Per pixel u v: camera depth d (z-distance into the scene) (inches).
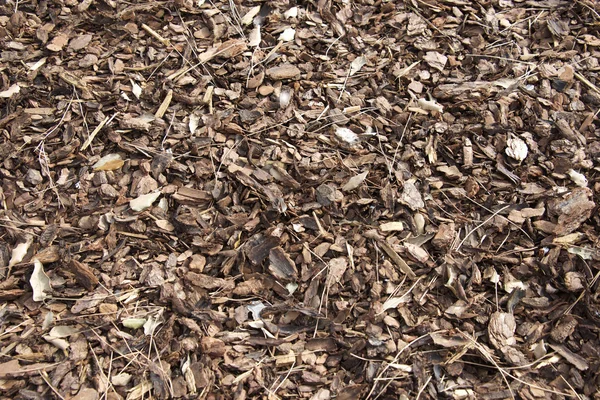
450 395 29.6
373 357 30.3
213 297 31.2
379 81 36.5
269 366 30.1
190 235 32.2
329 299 31.4
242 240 32.4
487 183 33.8
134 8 37.5
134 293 31.2
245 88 35.9
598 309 31.1
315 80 36.4
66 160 33.8
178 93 35.3
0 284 30.9
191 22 37.7
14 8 37.7
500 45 38.1
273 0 38.5
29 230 32.2
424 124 35.1
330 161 33.9
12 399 29.0
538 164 34.3
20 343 30.0
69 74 35.6
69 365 29.7
